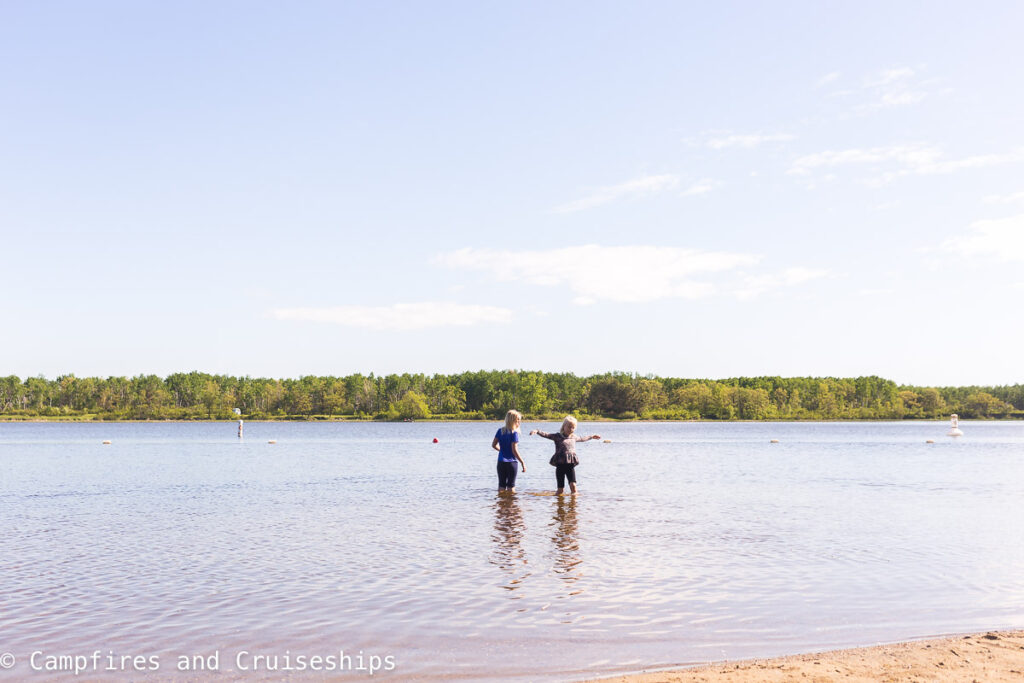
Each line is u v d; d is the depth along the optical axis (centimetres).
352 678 669
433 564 1131
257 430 12462
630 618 852
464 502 1912
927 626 835
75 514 1719
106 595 951
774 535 1391
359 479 2650
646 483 2455
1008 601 934
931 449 5278
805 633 806
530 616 857
